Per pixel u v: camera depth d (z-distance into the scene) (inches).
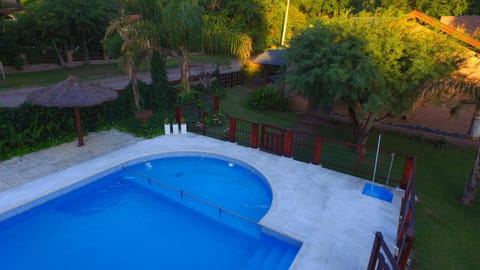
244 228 287.6
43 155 387.2
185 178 378.3
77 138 445.7
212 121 544.1
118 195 343.0
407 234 183.6
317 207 292.5
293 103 690.8
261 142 423.2
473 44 425.7
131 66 513.0
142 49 524.4
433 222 304.0
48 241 269.0
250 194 345.7
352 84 353.4
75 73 978.7
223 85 845.2
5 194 296.2
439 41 363.3
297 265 219.3
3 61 938.7
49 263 245.6
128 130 484.7
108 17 1098.1
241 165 394.9
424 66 338.3
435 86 350.3
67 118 439.2
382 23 380.5
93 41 1200.2
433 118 570.6
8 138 375.6
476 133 533.0
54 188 309.9
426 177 412.2
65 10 1003.3
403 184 330.6
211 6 1055.6
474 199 357.1
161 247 265.9
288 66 501.7
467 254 261.4
